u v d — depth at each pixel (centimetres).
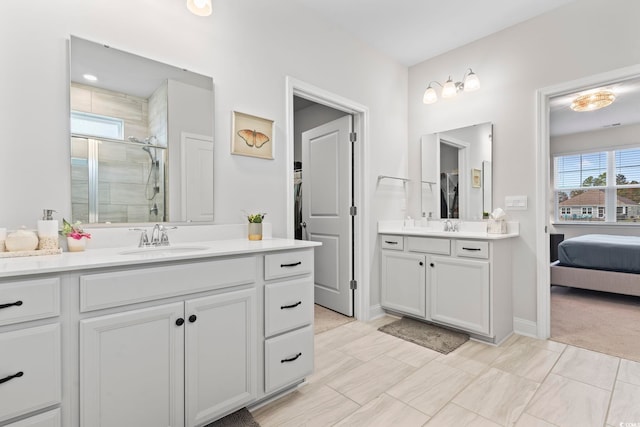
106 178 156
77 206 148
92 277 109
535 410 158
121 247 157
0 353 94
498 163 277
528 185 259
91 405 110
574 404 162
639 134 527
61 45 144
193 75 185
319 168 336
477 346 235
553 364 206
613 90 377
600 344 237
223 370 142
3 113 132
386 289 300
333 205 319
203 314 136
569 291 396
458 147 304
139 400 120
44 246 130
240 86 206
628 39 216
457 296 249
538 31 255
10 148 133
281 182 228
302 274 176
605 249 352
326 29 261
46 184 140
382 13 254
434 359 214
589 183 580
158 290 124
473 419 151
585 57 233
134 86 164
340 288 312
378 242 307
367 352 226
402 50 311
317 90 254
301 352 173
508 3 241
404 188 339
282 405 163
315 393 174
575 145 589
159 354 124
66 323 106
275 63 226
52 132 142
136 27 166
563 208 608
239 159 205
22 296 98
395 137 329
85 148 150
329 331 267
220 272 141
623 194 549
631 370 196
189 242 180
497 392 174
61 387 105
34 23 138
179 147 179
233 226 199
